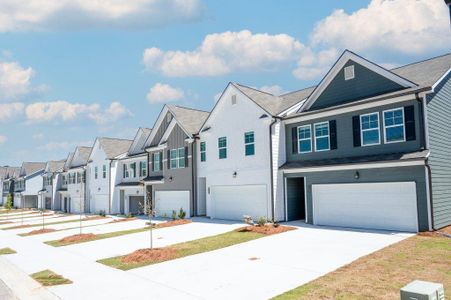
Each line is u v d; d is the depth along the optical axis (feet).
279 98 83.76
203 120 101.91
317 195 64.64
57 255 49.70
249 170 75.25
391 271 31.48
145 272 36.47
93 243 57.62
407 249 40.11
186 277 33.71
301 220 71.67
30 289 33.09
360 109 60.39
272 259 38.78
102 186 132.36
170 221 81.61
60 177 187.32
